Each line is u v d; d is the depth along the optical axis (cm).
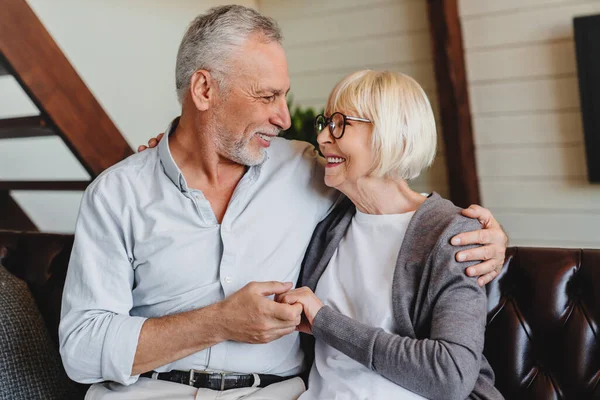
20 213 342
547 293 147
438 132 385
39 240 191
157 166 156
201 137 155
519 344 148
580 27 317
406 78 143
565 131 340
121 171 156
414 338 134
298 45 424
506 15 345
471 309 128
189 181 160
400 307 136
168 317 141
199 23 155
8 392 159
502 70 352
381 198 146
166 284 150
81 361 140
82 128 256
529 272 151
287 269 156
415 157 141
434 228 138
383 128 138
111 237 150
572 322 144
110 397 146
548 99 342
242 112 150
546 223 354
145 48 393
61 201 391
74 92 253
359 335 130
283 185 161
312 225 162
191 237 151
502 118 357
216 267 152
